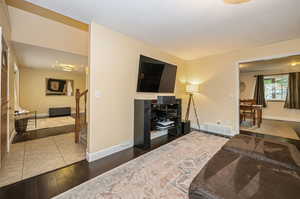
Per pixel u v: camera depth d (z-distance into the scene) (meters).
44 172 1.83
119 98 2.62
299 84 5.36
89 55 2.21
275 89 6.05
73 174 1.79
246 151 1.38
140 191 1.48
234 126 3.56
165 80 3.63
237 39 2.83
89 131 2.19
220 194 0.78
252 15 1.96
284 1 1.64
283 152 1.34
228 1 1.60
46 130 3.86
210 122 4.01
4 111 2.09
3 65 1.99
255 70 6.29
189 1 1.68
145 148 2.69
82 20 2.15
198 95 4.28
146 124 2.71
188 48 3.40
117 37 2.54
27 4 2.57
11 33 2.75
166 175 1.77
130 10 1.88
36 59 4.43
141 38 2.83
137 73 2.97
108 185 1.57
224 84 3.74
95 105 2.25
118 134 2.61
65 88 6.88
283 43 2.91
